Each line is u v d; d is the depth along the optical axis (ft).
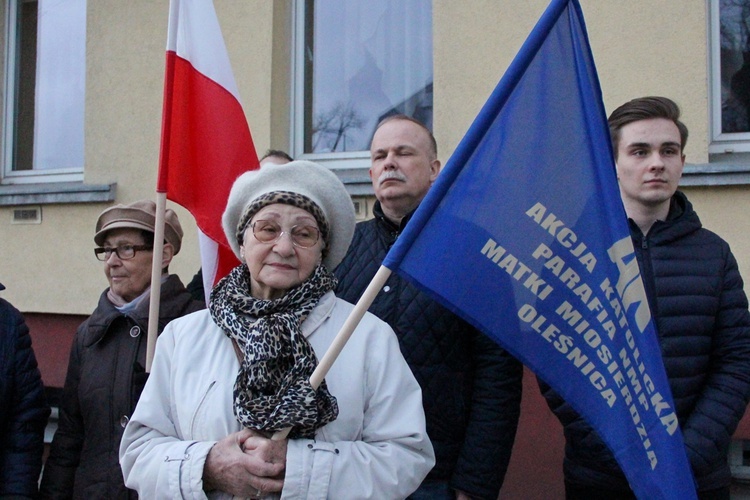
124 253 8.14
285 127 13.89
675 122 7.26
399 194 7.75
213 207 7.90
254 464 4.92
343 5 14.03
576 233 5.17
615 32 11.23
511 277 5.11
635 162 7.16
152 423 5.48
